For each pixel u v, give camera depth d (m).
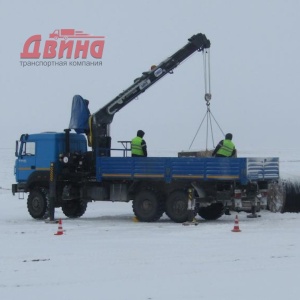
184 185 23.31
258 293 11.13
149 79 26.25
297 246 16.47
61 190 25.80
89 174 25.22
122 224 22.77
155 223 23.09
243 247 16.36
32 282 12.19
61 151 25.67
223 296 10.92
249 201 22.83
